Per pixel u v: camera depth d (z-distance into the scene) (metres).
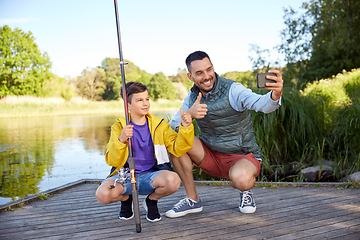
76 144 7.64
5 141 8.30
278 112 4.40
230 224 2.09
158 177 2.06
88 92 43.59
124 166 2.16
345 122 4.56
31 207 2.58
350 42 15.59
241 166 2.16
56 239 1.92
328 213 2.25
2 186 3.93
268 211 2.32
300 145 4.58
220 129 2.25
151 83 45.72
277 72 1.78
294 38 17.48
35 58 34.06
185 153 2.27
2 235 2.00
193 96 2.37
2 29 34.03
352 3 16.41
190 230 2.00
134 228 2.06
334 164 4.14
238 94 2.12
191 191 2.31
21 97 26.31
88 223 2.18
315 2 17.17
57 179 4.30
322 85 9.05
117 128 2.15
